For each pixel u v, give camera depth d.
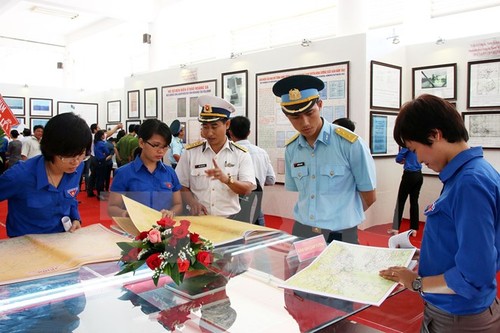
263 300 1.00
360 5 4.95
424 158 1.04
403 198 4.52
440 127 0.99
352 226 1.71
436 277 0.99
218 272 1.13
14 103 10.61
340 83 4.93
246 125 3.10
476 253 0.91
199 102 2.06
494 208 0.93
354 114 4.83
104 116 11.95
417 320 1.24
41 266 1.09
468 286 0.93
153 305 0.96
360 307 0.96
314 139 1.81
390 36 5.02
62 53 11.98
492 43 4.54
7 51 11.30
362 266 1.16
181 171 2.08
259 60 5.81
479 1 4.82
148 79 7.90
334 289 1.03
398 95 5.18
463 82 4.79
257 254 1.28
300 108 1.66
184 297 1.00
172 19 8.38
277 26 6.94
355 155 1.73
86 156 1.58
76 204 1.67
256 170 3.04
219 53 7.93
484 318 1.03
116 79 11.55
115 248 1.23
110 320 0.88
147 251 1.07
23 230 1.52
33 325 0.84
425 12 5.21
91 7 7.51
